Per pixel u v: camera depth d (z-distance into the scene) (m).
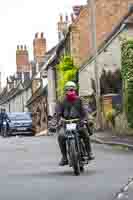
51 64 59.94
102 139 27.00
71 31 48.88
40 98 65.94
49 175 13.64
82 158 13.73
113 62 35.12
